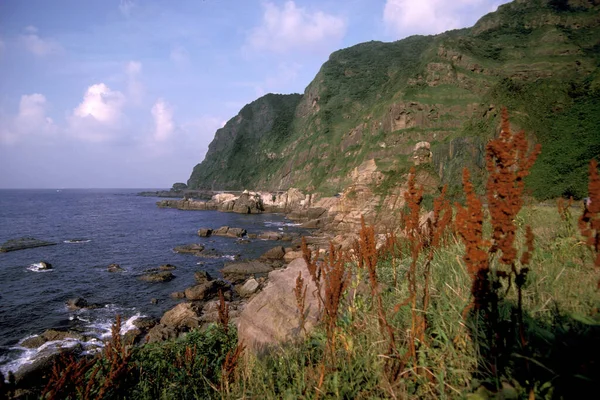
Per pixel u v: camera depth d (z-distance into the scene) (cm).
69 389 416
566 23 7831
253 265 2997
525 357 187
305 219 6775
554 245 453
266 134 15600
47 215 8150
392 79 10538
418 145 5822
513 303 286
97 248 3912
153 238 4634
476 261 208
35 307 2048
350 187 5459
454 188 4369
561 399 180
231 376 411
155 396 464
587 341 189
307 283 503
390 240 616
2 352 1480
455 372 240
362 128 8981
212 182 16900
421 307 316
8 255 3519
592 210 195
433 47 9562
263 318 470
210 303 2042
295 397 298
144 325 1777
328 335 312
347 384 280
